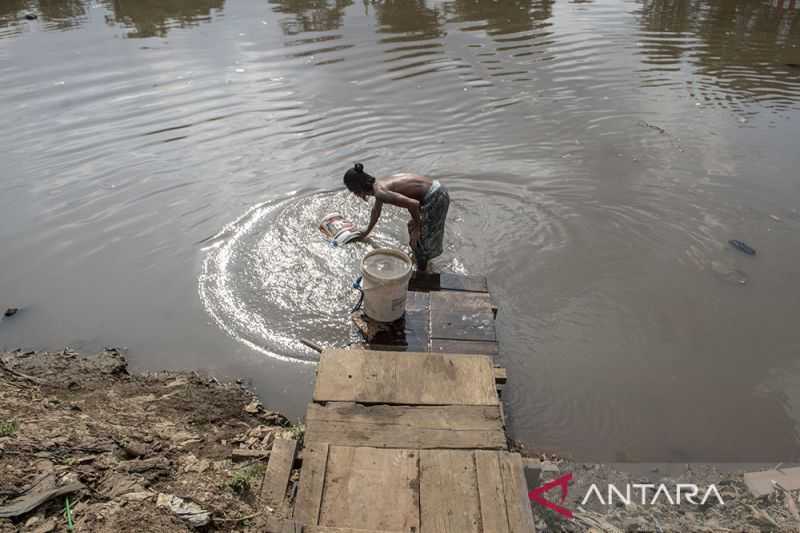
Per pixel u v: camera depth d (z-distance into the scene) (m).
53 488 3.32
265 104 10.20
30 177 8.02
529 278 6.46
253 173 8.20
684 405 5.04
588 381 5.25
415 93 10.76
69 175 8.09
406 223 7.22
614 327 5.86
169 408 4.64
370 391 3.91
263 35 13.57
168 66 11.68
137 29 13.93
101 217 7.29
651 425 4.85
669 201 7.90
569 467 4.44
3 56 12.00
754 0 17.33
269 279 6.27
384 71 11.65
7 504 3.19
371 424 3.68
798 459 4.56
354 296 6.01
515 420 4.85
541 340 5.68
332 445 3.52
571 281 6.44
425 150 8.93
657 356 5.54
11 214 7.31
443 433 3.63
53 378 4.90
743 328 5.88
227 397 4.88
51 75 11.13
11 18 14.63
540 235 7.16
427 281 5.89
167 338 5.55
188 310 5.89
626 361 5.48
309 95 10.56
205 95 10.46
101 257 6.63
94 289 6.17
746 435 4.77
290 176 8.14
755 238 7.22
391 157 8.70
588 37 14.11
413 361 4.16
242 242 6.82
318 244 6.77
